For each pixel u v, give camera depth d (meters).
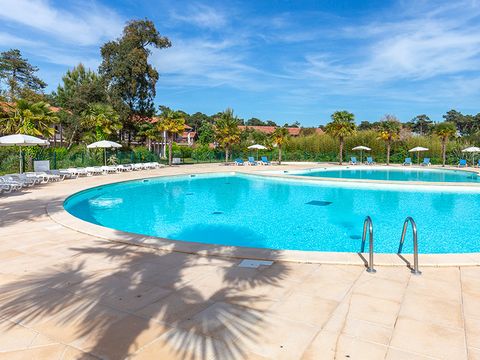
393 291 4.28
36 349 3.00
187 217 11.73
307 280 4.64
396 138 34.81
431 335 3.26
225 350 2.99
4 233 7.37
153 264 5.30
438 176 25.69
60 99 47.34
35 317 3.59
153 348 3.02
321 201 14.69
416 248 4.87
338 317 3.61
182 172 24.20
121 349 3.00
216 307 3.84
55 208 10.16
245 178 22.95
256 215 12.04
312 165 33.47
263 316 3.63
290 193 16.73
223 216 11.91
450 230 9.94
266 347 3.04
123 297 4.11
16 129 24.19
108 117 29.19
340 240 9.03
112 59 37.34
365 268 5.10
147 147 42.09
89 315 3.64
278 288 4.38
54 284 4.52
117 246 6.33
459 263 5.16
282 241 8.98
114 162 27.08
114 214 12.20
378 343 3.12
